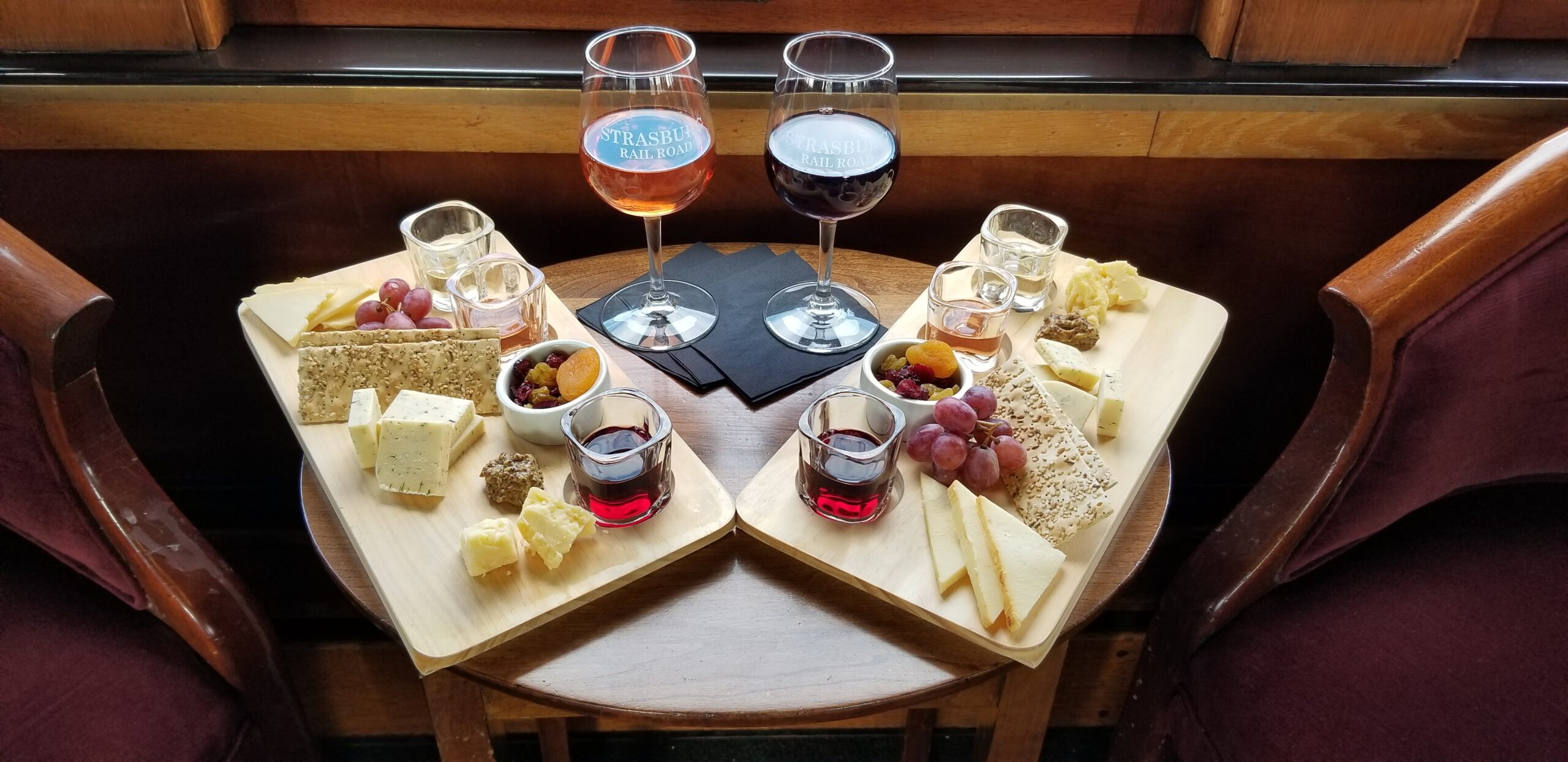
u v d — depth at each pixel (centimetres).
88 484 88
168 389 148
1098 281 112
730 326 114
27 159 122
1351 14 119
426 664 78
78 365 86
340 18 125
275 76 114
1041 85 118
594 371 95
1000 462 89
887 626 84
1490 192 89
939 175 132
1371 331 88
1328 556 97
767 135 100
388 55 119
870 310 117
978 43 127
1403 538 103
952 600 83
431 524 87
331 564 87
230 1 122
